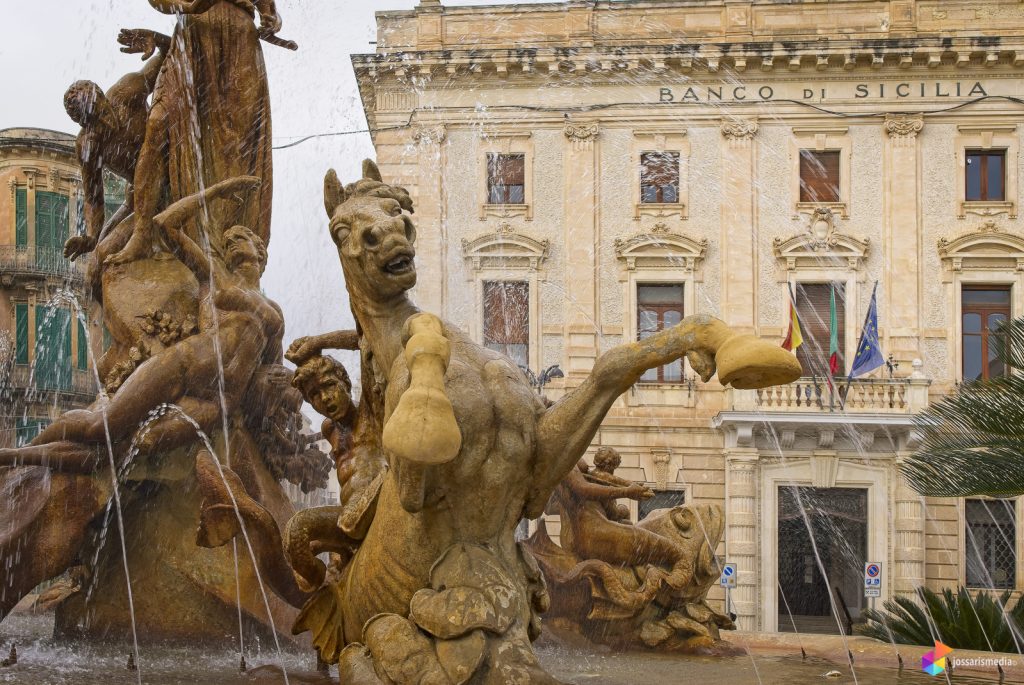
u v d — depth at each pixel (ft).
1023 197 88.53
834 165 89.45
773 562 83.71
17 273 95.04
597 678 14.11
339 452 12.93
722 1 88.38
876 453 84.28
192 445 17.88
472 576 9.87
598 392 10.16
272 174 21.02
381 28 86.99
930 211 88.89
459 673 9.42
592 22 87.81
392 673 9.56
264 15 21.33
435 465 9.94
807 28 88.94
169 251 19.34
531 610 10.54
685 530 18.86
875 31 88.84
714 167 88.69
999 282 88.07
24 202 97.60
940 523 83.61
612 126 88.38
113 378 18.17
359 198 11.55
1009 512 82.99
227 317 18.49
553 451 10.30
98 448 17.37
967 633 32.53
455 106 86.69
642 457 85.46
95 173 20.38
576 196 87.45
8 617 21.47
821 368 87.61
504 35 87.10
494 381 10.27
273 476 18.99
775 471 84.74
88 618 17.53
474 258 86.58
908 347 87.56
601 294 87.45
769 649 18.71
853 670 15.88
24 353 93.20
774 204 88.84
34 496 16.99
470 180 86.94
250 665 15.46
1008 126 88.74
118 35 20.65
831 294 84.89
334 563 12.82
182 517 17.83
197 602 17.49
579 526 18.81
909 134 88.94
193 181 19.71
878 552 83.61
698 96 88.89
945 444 35.22
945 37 87.04
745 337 9.32
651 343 9.93
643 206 87.92
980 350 88.38
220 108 20.20
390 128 86.22
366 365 11.81
